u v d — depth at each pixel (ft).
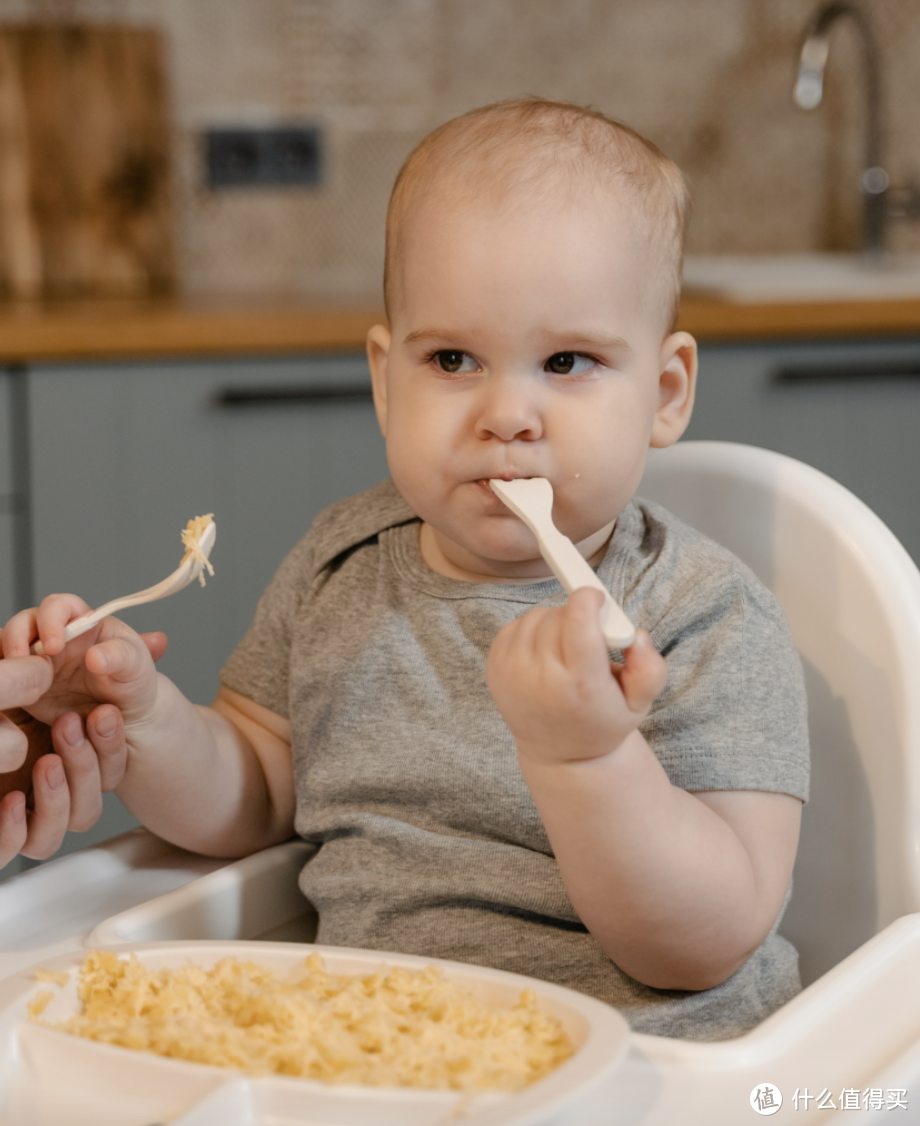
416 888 2.06
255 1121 1.21
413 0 7.27
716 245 7.64
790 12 7.45
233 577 5.42
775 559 2.34
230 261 7.34
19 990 1.47
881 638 2.16
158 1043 1.35
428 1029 1.34
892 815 2.12
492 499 2.05
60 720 1.94
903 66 7.55
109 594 5.35
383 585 2.36
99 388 5.22
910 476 5.71
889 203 7.30
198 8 7.09
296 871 2.25
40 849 1.97
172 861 2.25
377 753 2.18
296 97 7.28
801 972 2.25
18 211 6.81
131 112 6.83
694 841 1.70
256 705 2.46
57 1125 1.26
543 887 2.01
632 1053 1.42
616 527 2.26
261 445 5.36
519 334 1.98
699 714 1.96
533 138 2.08
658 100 7.48
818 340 5.55
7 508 5.22
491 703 2.14
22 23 6.73
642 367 2.09
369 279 7.46
